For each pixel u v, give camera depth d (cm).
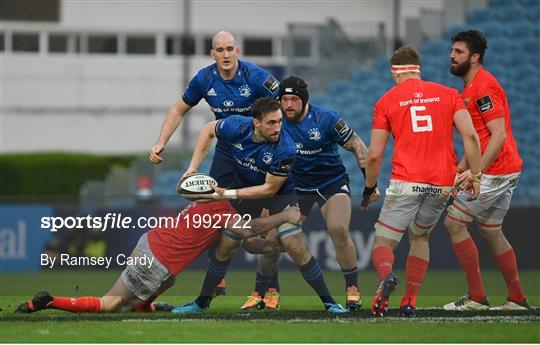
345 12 9988
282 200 2955
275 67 9231
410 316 2822
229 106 3219
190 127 9119
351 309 3025
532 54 7694
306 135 3038
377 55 7831
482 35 3019
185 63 9719
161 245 2866
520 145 7169
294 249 2955
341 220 3045
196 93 3247
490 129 2956
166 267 2859
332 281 3195
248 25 10238
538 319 2777
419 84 2809
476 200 3009
